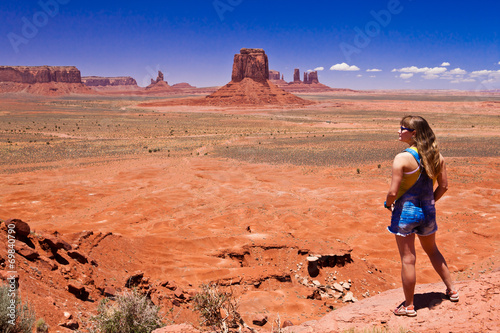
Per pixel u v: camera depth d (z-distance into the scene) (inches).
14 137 3356.3
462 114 6456.7
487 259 719.7
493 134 3447.3
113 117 5846.5
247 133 3941.9
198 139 3376.0
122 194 1339.8
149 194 1336.1
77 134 3718.0
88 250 500.7
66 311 267.9
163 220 1026.7
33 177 1614.2
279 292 498.6
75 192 1317.7
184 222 1025.5
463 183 1416.1
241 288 512.4
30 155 2335.1
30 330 194.2
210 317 197.3
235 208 1157.7
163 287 426.0
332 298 508.4
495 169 1649.9
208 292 202.7
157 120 5492.1
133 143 3038.9
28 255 334.0
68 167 1903.3
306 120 5477.4
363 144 2810.0
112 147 2778.1
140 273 438.9
